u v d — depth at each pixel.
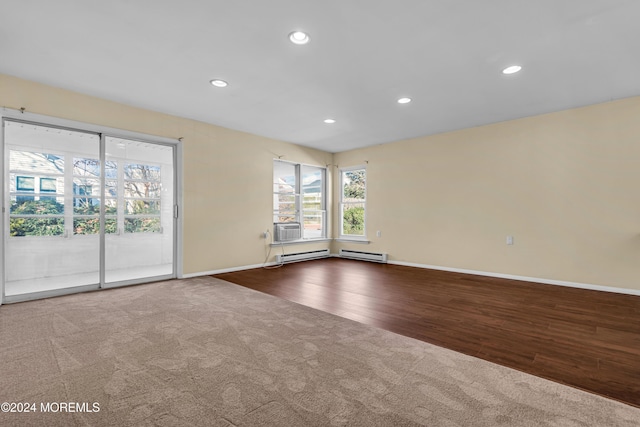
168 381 1.73
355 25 2.29
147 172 4.30
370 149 6.30
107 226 3.95
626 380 1.78
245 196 5.27
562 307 3.16
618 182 3.73
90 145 3.80
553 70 2.98
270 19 2.21
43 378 1.75
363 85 3.35
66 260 3.65
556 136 4.15
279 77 3.16
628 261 3.67
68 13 2.13
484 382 1.75
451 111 4.18
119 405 1.51
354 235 6.72
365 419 1.42
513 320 2.78
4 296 3.21
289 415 1.44
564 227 4.09
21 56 2.75
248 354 2.07
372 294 3.66
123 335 2.37
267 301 3.34
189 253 4.56
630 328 2.59
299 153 6.21
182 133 4.48
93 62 2.86
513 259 4.50
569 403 1.56
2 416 1.41
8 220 3.28
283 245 5.95
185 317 2.80
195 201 4.62
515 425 1.38
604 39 2.45
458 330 2.54
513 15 2.16
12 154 3.29
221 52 2.68
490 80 3.21
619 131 3.72
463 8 2.09
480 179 4.83
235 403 1.53
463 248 5.01
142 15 2.16
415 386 1.70
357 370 1.87
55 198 3.57
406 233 5.74
